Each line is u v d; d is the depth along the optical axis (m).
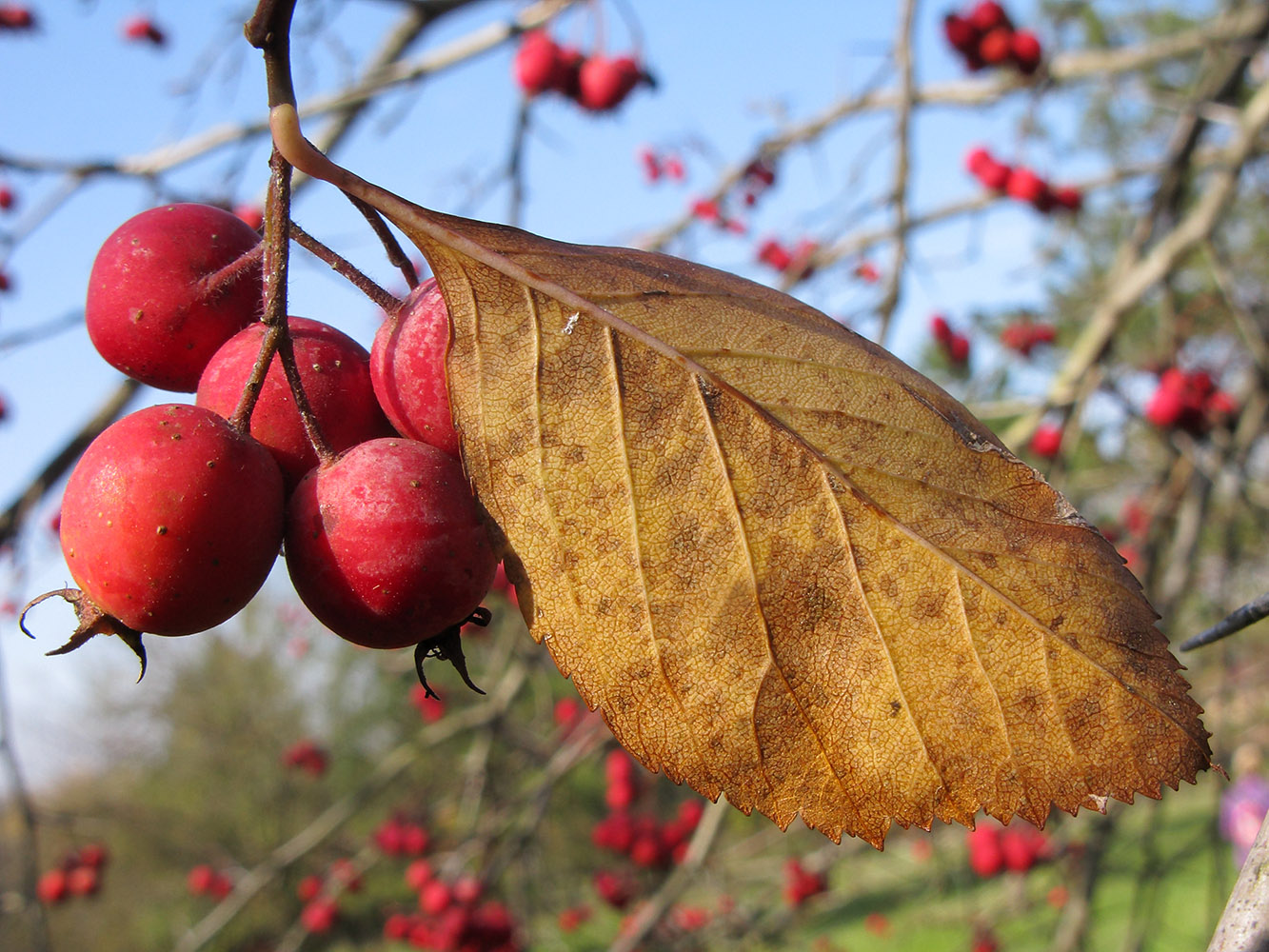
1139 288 0.49
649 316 0.12
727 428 0.11
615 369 0.11
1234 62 0.50
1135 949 0.53
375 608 0.12
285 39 0.11
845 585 0.11
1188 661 0.67
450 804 0.79
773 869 0.78
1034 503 0.11
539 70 0.48
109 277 0.13
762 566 0.11
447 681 0.91
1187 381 0.55
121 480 0.12
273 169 0.12
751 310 0.12
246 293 0.13
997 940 0.71
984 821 0.70
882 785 0.11
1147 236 0.52
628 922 0.73
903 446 0.11
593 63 0.48
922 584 0.11
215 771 1.83
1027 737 0.11
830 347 0.12
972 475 0.11
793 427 0.11
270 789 1.81
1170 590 0.50
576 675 0.11
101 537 0.12
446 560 0.12
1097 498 0.71
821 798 0.11
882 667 0.11
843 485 0.11
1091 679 0.11
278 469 0.12
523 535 0.11
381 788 0.67
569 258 0.12
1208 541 0.60
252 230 0.14
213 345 0.13
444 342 0.12
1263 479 0.66
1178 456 0.56
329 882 0.84
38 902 0.43
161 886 1.67
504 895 0.80
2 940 0.79
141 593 0.12
